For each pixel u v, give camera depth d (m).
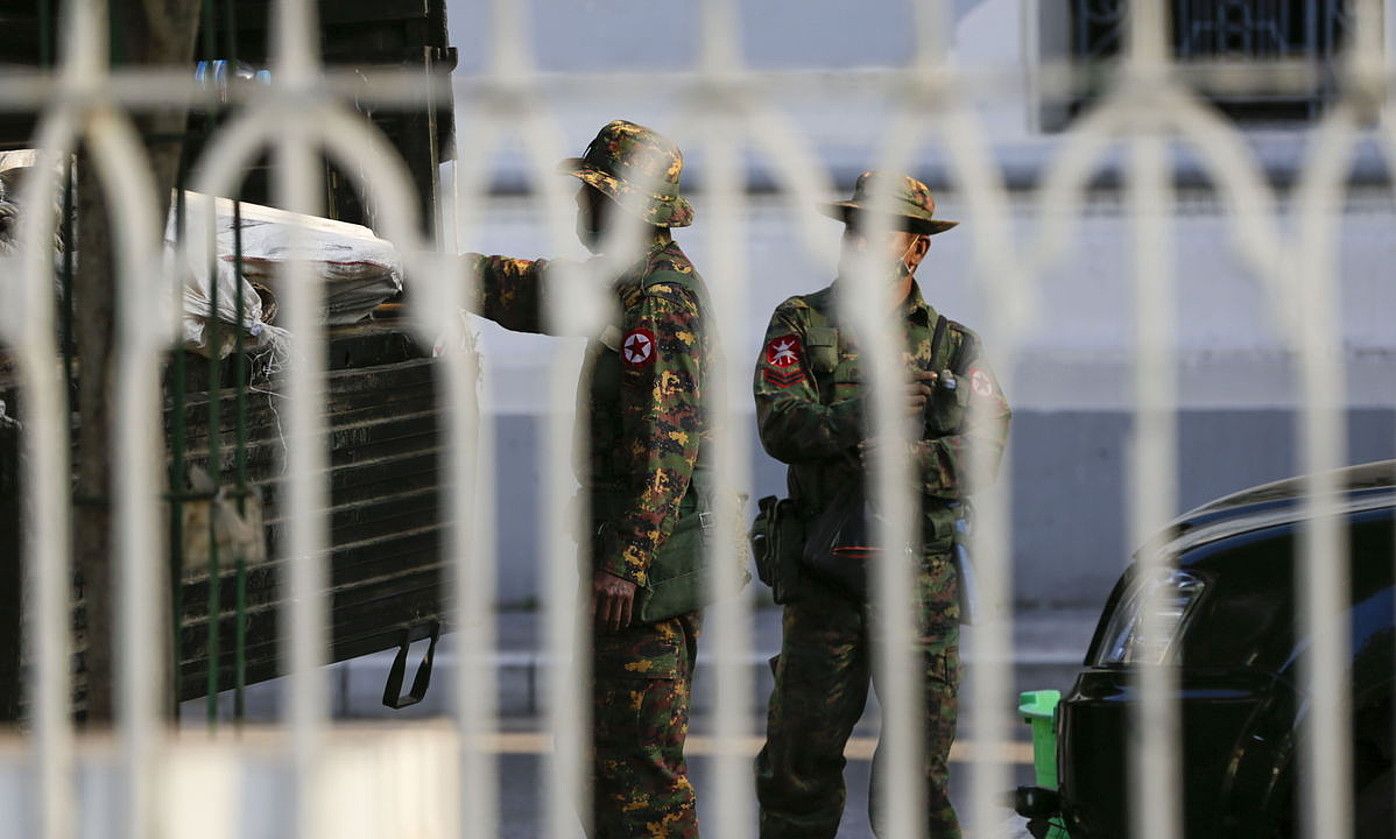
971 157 9.50
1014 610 34.31
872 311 10.34
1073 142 9.42
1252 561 14.40
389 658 29.44
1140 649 14.76
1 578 11.32
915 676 16.14
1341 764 10.91
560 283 10.66
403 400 13.70
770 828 17.17
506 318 14.65
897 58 31.22
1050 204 9.46
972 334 16.62
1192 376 33.47
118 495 9.76
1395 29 25.98
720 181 9.66
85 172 9.61
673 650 15.03
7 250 11.50
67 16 9.95
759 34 31.52
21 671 11.36
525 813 22.12
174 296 9.87
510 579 33.75
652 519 14.49
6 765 9.67
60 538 9.90
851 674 16.73
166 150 9.57
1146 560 15.00
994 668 10.40
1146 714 10.64
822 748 16.84
